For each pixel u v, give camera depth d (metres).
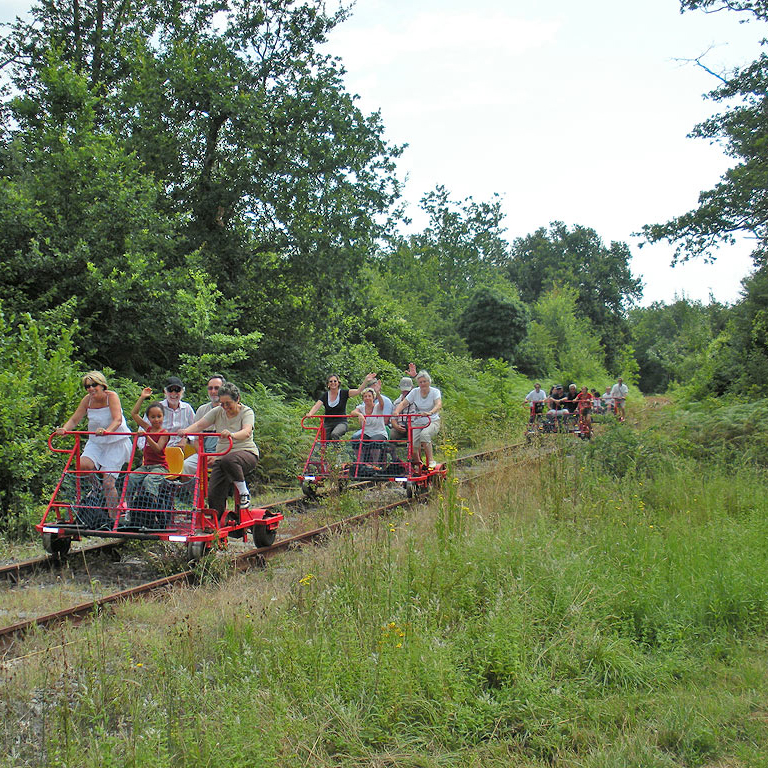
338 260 21.86
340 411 12.40
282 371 22.55
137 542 8.47
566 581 6.33
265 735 4.05
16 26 22.72
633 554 7.21
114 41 22.81
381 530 8.27
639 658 5.45
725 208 20.30
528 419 22.77
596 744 4.37
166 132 20.34
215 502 8.27
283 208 21.00
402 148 22.70
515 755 4.21
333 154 21.11
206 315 16.45
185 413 9.19
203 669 4.73
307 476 11.74
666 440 14.27
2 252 14.83
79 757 3.88
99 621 5.64
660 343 79.31
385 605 5.77
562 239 90.38
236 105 20.03
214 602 6.35
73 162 15.55
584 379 54.03
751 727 4.48
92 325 15.73
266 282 21.67
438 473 11.84
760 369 24.64
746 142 20.59
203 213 20.80
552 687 4.95
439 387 27.17
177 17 22.56
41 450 10.67
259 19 21.91
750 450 13.55
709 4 20.64
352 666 4.87
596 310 80.75
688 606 6.20
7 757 3.96
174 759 3.94
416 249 57.25
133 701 4.47
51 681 4.76
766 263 24.39
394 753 4.21
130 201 16.09
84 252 14.91
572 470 11.48
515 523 8.12
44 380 11.35
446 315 59.84
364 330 29.89
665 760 4.14
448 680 4.77
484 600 6.13
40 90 17.33
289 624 5.43
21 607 6.45
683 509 9.78
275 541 8.97
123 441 8.35
